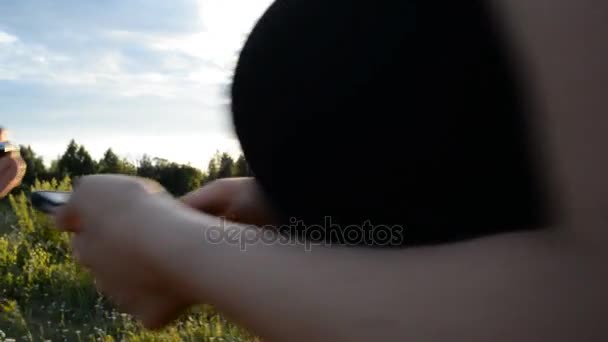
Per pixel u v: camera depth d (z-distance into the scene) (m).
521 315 0.40
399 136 0.49
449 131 0.47
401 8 0.50
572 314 0.40
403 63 0.49
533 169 0.45
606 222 0.40
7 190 2.06
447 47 0.48
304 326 0.42
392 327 0.40
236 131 0.60
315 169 0.53
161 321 0.49
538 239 0.42
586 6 0.40
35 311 4.66
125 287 0.50
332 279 0.42
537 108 0.43
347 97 0.51
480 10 0.47
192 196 0.67
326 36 0.53
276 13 0.57
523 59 0.43
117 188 0.51
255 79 0.57
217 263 0.44
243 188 0.64
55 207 0.63
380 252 0.43
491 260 0.41
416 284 0.41
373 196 0.50
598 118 0.39
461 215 0.48
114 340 4.00
